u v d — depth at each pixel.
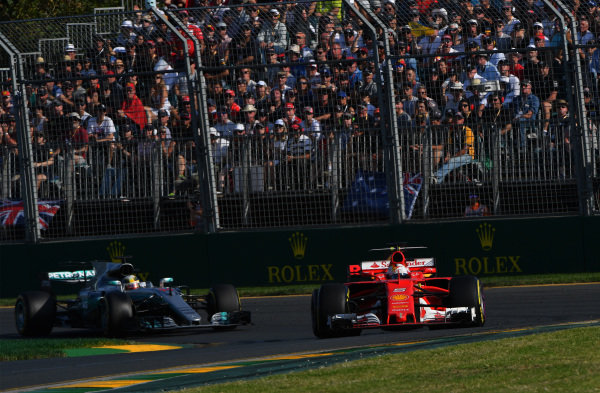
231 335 43.44
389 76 56.88
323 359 28.47
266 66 57.00
